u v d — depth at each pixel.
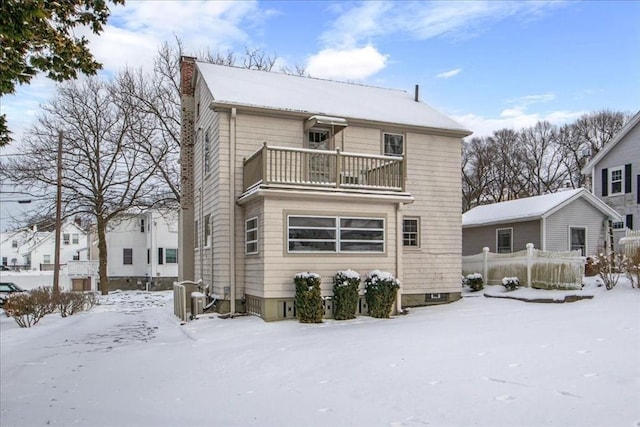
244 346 9.95
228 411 5.75
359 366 7.34
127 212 34.53
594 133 48.16
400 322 12.49
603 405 4.89
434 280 17.42
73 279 42.41
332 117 15.95
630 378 5.68
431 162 17.86
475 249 26.05
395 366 7.15
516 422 4.66
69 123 30.64
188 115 20.25
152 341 11.78
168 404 6.22
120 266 43.91
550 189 49.88
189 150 20.20
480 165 51.53
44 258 54.72
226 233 15.04
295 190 13.66
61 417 5.92
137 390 7.06
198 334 12.09
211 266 16.02
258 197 13.72
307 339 10.20
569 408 4.89
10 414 6.13
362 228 14.52
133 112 30.69
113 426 5.46
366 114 16.95
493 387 5.75
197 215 19.12
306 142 16.17
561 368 6.33
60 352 10.59
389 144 17.39
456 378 6.25
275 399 6.11
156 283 42.41
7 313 17.42
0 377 8.36
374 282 14.09
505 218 23.27
